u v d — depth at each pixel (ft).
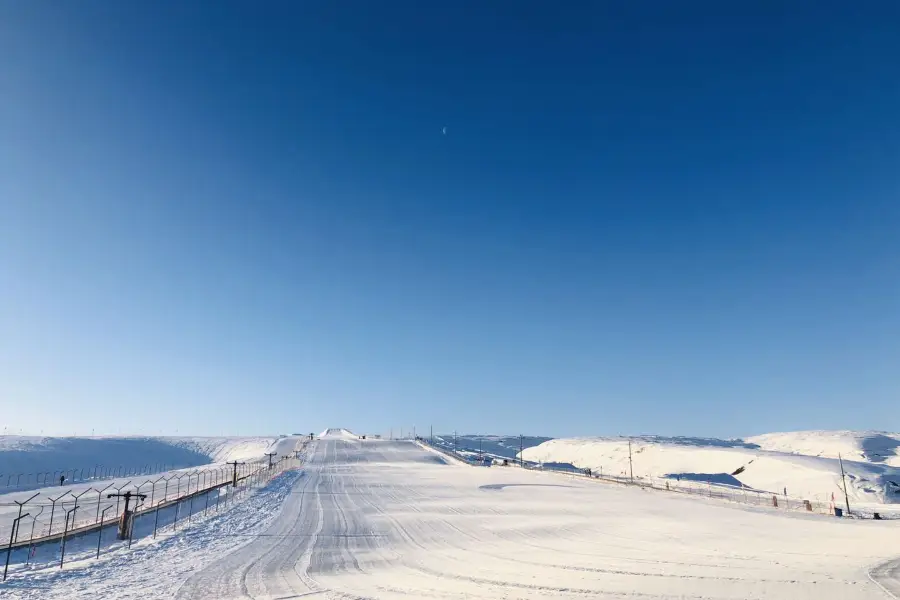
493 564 104.37
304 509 194.80
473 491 257.55
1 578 91.20
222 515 176.65
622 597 72.90
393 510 193.77
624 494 253.24
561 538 138.10
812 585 77.15
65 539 116.88
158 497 231.71
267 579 91.97
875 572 87.71
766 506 222.28
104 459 583.58
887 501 269.64
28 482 366.63
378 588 83.61
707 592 74.28
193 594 80.84
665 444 506.89
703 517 180.75
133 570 99.91
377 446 600.39
